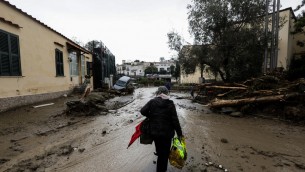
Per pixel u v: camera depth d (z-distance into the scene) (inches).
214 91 619.2
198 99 637.9
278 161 181.6
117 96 746.2
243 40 626.8
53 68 527.5
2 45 335.6
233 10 661.9
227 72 693.9
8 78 347.9
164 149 136.1
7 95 346.0
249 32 639.8
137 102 580.4
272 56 700.0
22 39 392.2
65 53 614.9
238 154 196.5
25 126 267.6
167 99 142.6
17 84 374.0
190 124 325.4
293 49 1039.6
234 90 518.6
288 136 260.4
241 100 414.3
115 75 1400.1
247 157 189.2
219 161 179.0
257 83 486.6
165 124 134.3
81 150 195.3
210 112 443.2
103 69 965.2
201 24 698.2
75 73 727.1
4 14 342.6
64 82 603.8
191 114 417.7
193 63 708.0
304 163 177.5
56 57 550.0
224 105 439.5
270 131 284.2
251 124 327.9
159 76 2062.0
